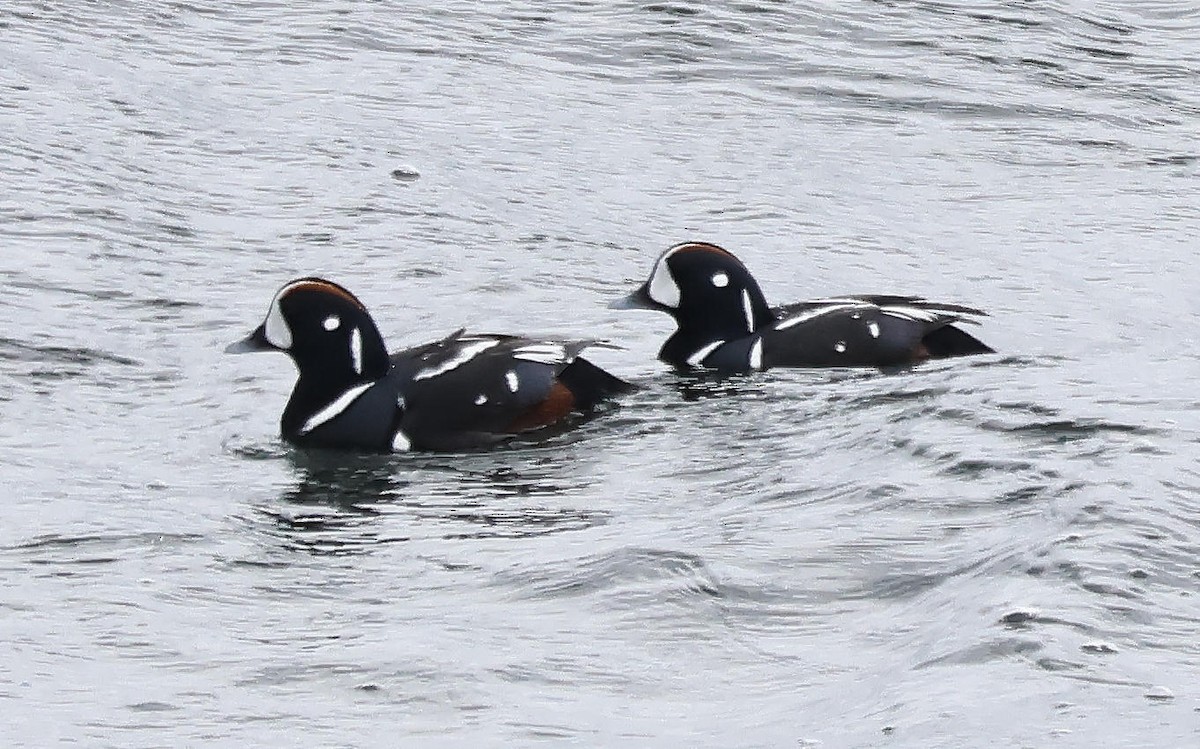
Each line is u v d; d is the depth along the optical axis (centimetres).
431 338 1683
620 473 1312
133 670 955
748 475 1270
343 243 1930
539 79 2461
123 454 1384
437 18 2656
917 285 1867
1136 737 774
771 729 834
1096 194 2155
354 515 1239
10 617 1036
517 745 845
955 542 1057
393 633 995
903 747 784
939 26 2691
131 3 2636
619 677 918
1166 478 1127
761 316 1605
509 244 1948
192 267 1841
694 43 2591
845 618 973
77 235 1891
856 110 2402
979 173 2216
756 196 2120
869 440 1301
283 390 1541
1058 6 2795
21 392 1508
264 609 1049
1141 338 1691
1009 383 1420
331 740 860
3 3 2594
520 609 1022
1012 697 822
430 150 2212
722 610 995
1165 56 2631
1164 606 923
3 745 863
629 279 1870
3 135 2145
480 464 1359
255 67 2448
